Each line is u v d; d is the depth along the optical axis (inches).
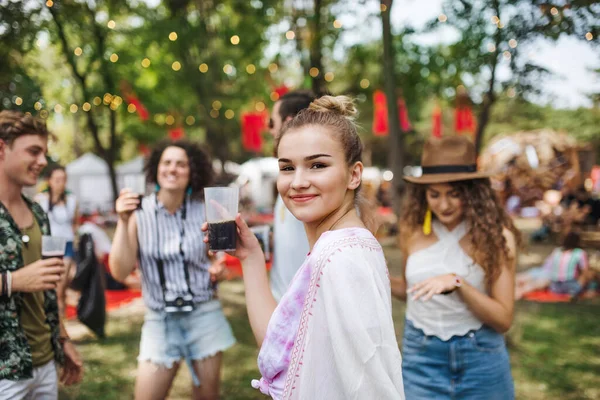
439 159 92.8
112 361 189.0
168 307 109.1
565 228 421.7
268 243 101.3
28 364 83.1
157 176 116.4
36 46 199.0
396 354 45.6
